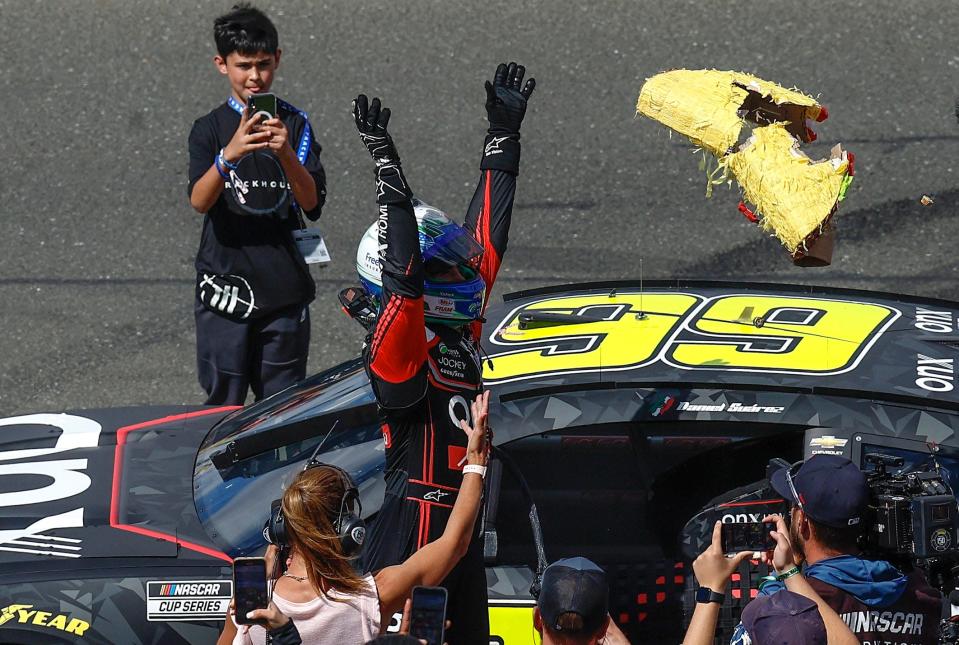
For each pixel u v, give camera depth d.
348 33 40.00
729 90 15.46
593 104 36.25
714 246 29.92
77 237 30.72
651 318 16.73
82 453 17.72
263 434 16.11
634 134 34.78
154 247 30.34
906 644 12.34
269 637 11.25
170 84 37.75
